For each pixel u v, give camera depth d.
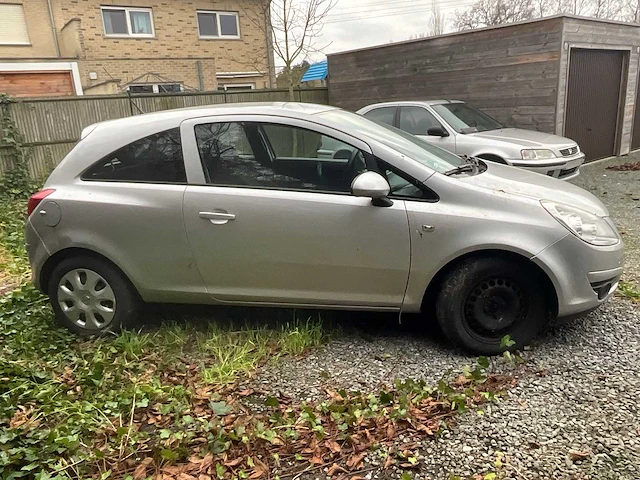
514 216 3.26
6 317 4.20
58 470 2.49
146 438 2.76
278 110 3.61
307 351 3.61
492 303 3.41
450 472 2.43
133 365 3.45
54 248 3.79
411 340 3.71
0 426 2.79
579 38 9.46
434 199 3.34
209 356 3.60
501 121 10.20
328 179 3.46
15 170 9.35
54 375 3.35
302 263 3.48
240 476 2.46
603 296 3.46
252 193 3.48
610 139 11.74
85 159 3.78
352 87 12.82
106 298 3.83
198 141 3.61
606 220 3.50
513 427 2.71
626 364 3.24
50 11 17.03
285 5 11.27
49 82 16.38
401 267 3.37
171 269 3.66
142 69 17.58
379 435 2.69
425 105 8.55
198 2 18.95
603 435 2.61
